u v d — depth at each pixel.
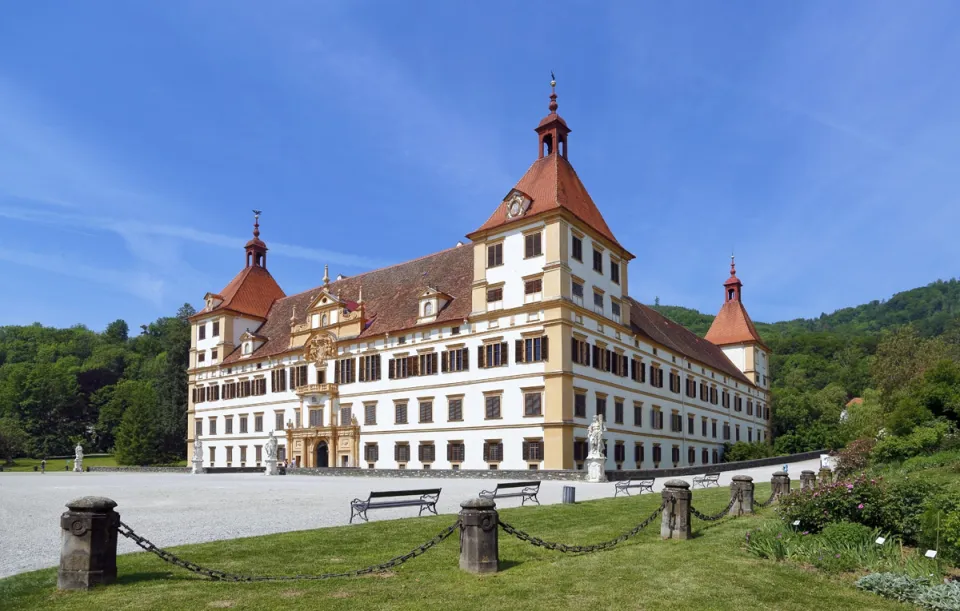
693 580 14.04
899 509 17.30
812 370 169.38
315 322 78.69
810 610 12.42
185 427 116.12
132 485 45.69
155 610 12.03
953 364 44.53
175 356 118.06
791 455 74.31
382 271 82.12
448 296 67.44
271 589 13.43
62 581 13.52
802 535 17.19
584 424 57.00
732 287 113.44
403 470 55.22
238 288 94.88
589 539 18.66
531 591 13.23
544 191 60.25
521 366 58.06
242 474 70.62
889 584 13.44
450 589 13.41
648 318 81.25
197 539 19.91
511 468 57.62
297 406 78.94
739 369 107.19
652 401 70.31
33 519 25.48
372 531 20.44
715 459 86.44
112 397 144.62
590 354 59.31
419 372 66.38
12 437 121.06
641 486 35.47
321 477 59.03
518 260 59.53
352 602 12.52
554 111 65.00
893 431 42.00
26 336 185.38
